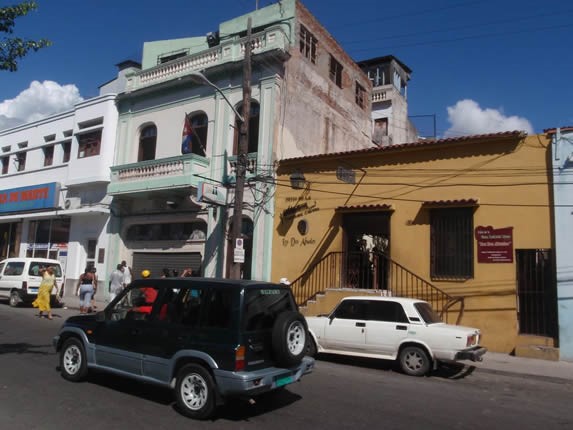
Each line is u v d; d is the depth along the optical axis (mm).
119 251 20906
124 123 21719
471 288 12906
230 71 18703
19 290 18906
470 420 6520
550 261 12148
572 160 12086
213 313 6254
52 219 24672
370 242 15656
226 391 5832
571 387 9188
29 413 5895
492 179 13102
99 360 7195
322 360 10914
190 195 18281
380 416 6473
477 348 9531
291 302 7000
